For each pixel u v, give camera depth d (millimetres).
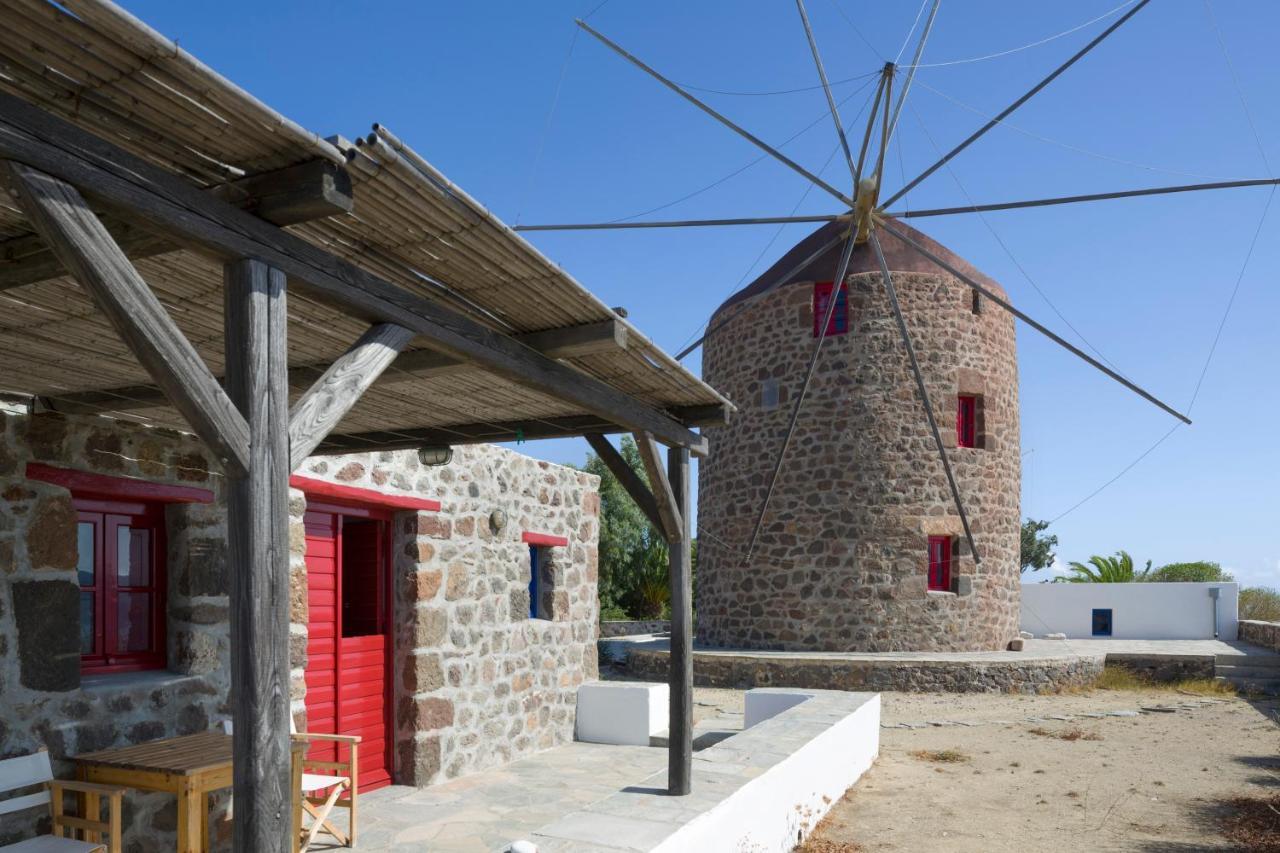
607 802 5070
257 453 2531
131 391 4602
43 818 4500
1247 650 17047
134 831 4914
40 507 4684
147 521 5422
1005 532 16516
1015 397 17281
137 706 5051
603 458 5652
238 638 2482
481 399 5043
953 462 15867
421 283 3391
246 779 2457
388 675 7617
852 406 15844
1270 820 6785
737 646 16516
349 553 7824
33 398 4688
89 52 2023
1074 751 9625
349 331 3807
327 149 2475
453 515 8055
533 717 9039
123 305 2217
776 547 16188
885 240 16375
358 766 7203
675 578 5551
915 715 11914
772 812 5789
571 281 3512
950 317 16125
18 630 4523
